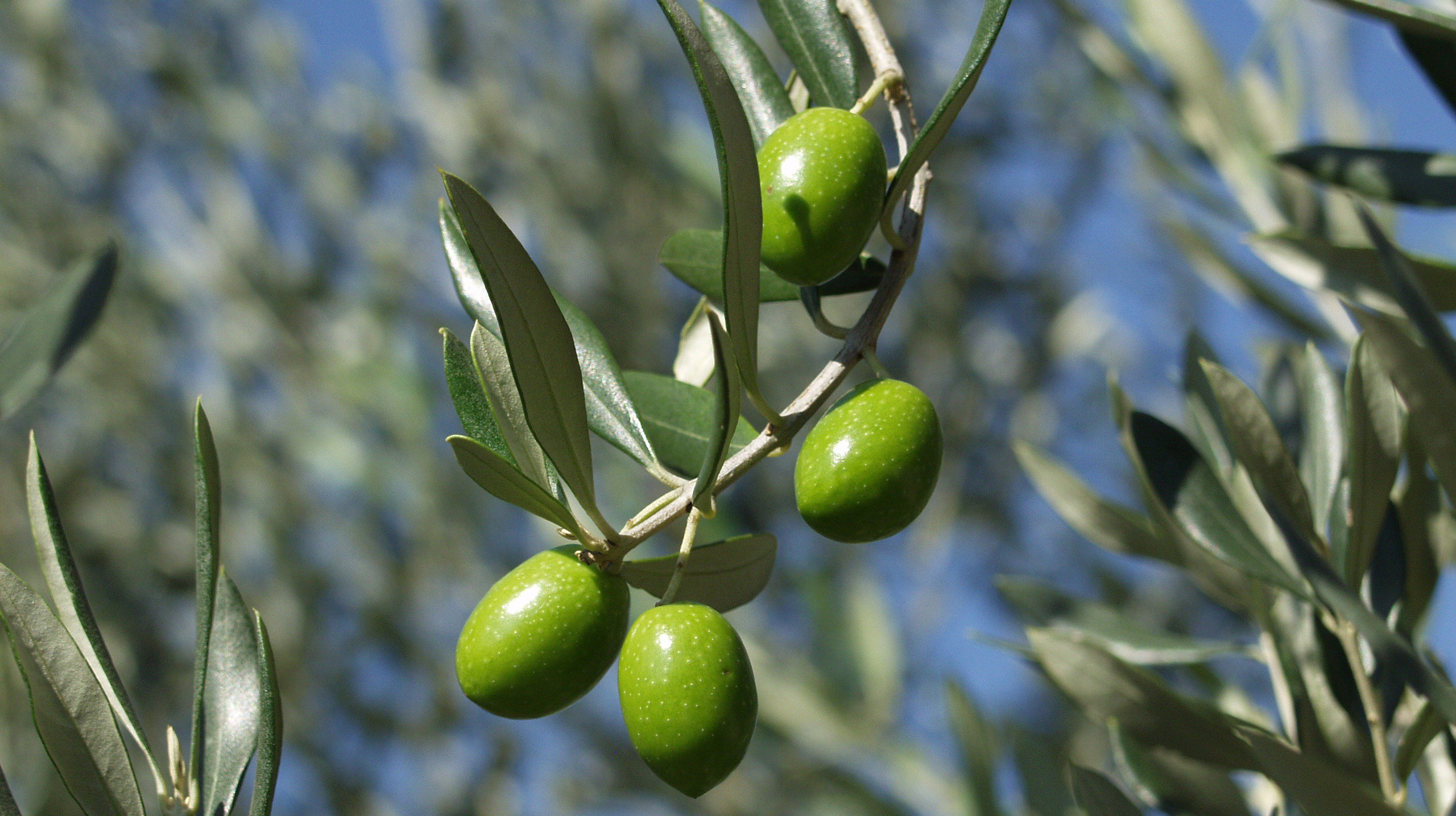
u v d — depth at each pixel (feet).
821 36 3.34
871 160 2.71
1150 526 4.22
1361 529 3.22
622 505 11.89
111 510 13.56
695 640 2.66
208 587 2.79
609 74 14.08
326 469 13.29
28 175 14.64
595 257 13.39
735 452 3.41
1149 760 3.83
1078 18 5.91
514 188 14.16
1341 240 5.26
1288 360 4.39
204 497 2.76
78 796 2.63
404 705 12.80
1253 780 4.75
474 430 3.02
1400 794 3.22
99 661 2.85
